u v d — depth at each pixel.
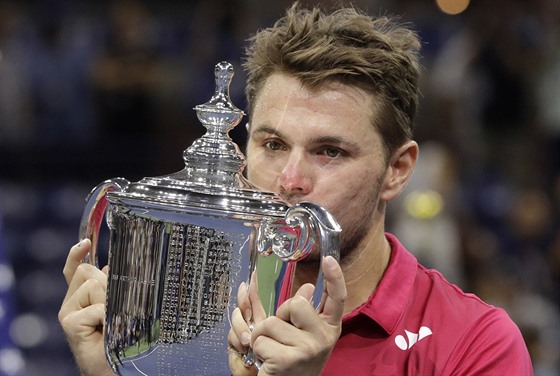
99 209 4.27
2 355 7.44
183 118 17.33
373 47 4.36
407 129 4.46
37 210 16.42
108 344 3.92
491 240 14.54
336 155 4.23
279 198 3.89
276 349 3.63
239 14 17.77
